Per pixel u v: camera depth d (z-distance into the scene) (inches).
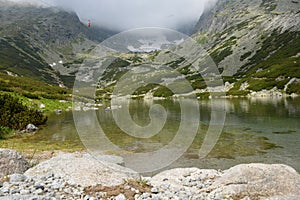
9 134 965.2
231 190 377.1
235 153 717.9
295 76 3481.8
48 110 1841.8
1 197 295.1
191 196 370.3
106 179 394.3
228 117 1435.8
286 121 1250.0
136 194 359.3
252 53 5915.4
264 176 395.2
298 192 376.5
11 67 6309.1
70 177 390.3
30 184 361.7
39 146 783.7
